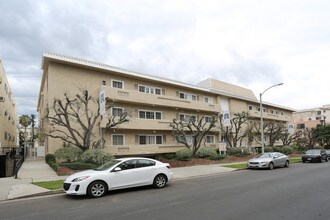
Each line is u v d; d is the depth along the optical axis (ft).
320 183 38.19
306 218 20.58
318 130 170.91
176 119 88.38
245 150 97.91
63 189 32.86
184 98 98.99
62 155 57.16
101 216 22.77
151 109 86.33
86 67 71.05
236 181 42.39
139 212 23.63
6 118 100.48
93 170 34.35
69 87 68.08
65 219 22.25
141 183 35.35
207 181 43.60
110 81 76.28
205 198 29.01
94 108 71.20
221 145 88.02
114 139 75.31
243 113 108.47
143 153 77.00
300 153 127.44
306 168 63.77
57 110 60.34
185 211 23.45
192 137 96.32
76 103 61.46
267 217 20.99
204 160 76.59
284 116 166.40
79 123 63.26
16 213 24.82
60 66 67.46
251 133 113.39
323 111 235.40
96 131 70.23
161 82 88.74
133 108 80.94
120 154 71.26
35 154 110.42
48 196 33.17
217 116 99.66
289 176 47.44
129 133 78.89
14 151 105.91
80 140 67.92
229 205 25.35
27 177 47.50
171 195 31.35
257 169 64.18
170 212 23.26
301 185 36.60
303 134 174.19
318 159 85.71
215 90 108.99
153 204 26.71
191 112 100.07
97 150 56.29
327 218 20.53
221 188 35.65
